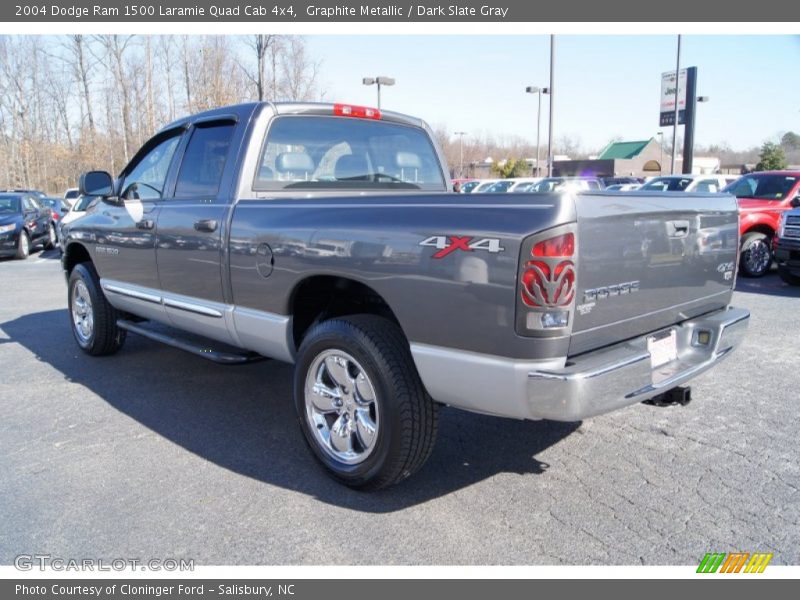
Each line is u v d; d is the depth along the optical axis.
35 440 4.14
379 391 3.15
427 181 5.19
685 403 3.49
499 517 3.14
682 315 3.46
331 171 4.46
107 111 38.28
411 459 3.19
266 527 3.08
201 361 5.98
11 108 48.44
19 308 8.85
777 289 10.01
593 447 3.95
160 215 4.57
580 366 2.71
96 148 39.53
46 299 9.59
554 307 2.59
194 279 4.31
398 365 3.12
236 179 4.04
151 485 3.51
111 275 5.39
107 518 3.17
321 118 4.42
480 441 4.07
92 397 4.98
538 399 2.66
